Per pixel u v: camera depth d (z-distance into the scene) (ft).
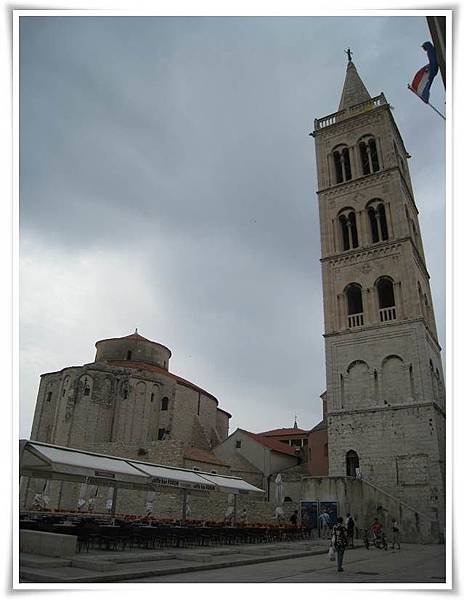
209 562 75.00
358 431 154.61
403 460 144.56
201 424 272.51
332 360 168.14
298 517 149.28
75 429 224.53
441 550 113.50
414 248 173.47
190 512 143.74
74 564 61.62
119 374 243.60
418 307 158.20
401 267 166.09
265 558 85.15
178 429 250.16
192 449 210.38
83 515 106.73
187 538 100.58
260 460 229.86
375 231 182.50
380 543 119.55
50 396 256.52
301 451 246.47
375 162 191.11
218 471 205.77
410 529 132.98
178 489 114.21
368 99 207.82
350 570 74.54
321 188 195.93
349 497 136.36
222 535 103.24
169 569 64.64
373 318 165.68
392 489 143.43
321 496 138.10
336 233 185.68
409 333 156.76
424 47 80.69
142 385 246.27
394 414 150.51
